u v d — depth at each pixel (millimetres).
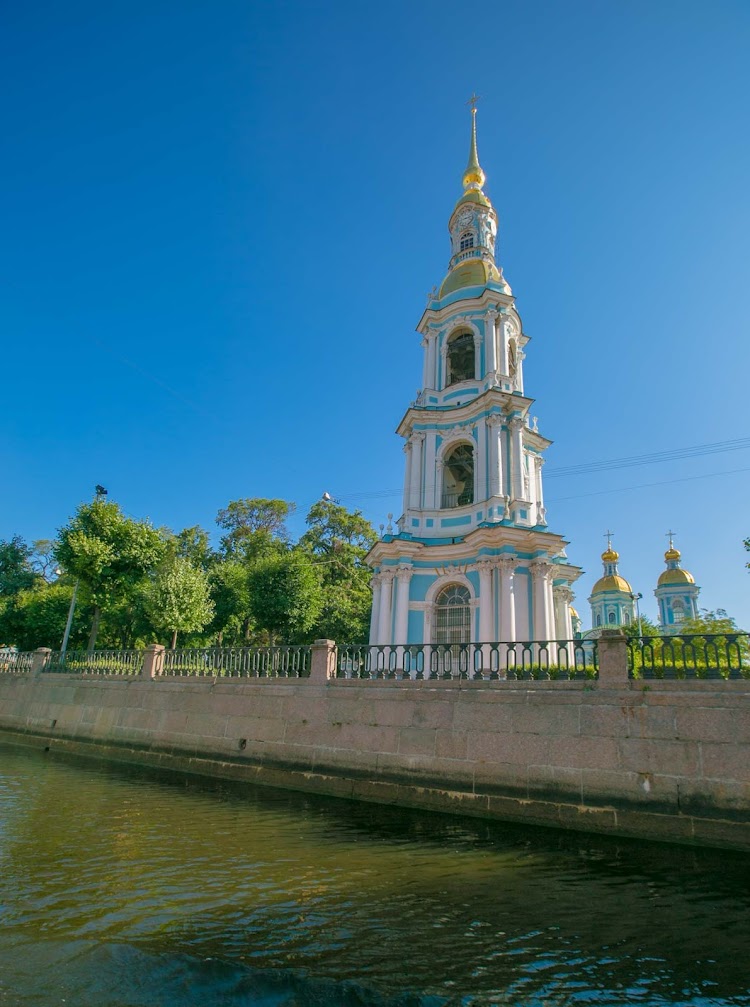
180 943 5422
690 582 57594
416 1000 4633
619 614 55969
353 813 10859
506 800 10469
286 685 14031
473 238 31672
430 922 6082
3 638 34844
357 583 43094
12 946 5227
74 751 17891
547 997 4762
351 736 12547
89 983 4656
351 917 6141
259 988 4699
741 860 8375
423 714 11875
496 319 26938
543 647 11578
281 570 31188
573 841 9281
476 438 24906
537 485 27109
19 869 7293
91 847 8305
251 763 13766
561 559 25625
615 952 5551
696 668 9977
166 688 16547
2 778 13570
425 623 22750
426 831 9711
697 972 5230
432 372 27953
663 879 7578
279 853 8273
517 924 6102
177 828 9484
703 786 9188
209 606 28625
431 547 23422
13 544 47969
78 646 33812
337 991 4707
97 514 28094
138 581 28016
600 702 10305
